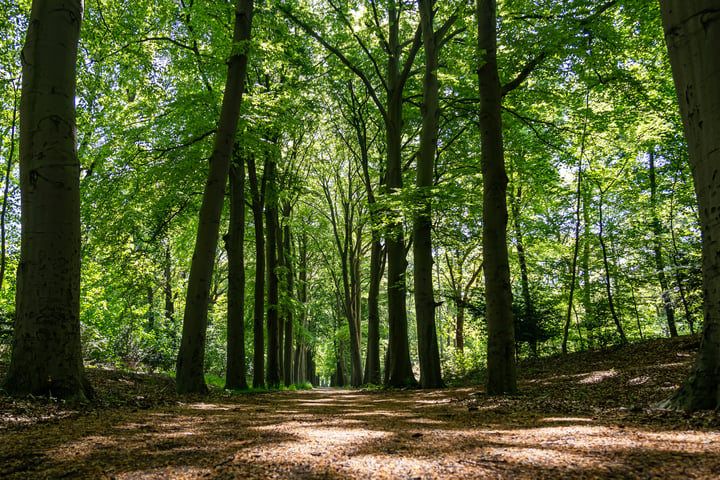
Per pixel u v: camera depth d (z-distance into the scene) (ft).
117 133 42.52
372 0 52.60
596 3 36.06
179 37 42.88
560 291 65.46
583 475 7.13
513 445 9.95
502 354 28.12
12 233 55.93
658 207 57.57
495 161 29.50
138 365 58.18
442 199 43.14
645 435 10.44
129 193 46.11
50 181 19.83
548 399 23.31
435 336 43.96
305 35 57.26
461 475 7.32
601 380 30.63
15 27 39.40
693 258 47.24
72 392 19.04
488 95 30.12
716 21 14.60
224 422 15.12
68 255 19.98
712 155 14.51
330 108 70.54
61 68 20.59
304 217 95.35
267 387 55.36
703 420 12.10
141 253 52.31
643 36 42.42
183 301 89.56
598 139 55.21
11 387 18.30
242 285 45.37
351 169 86.63
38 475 7.75
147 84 46.91
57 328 19.20
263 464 8.30
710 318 14.71
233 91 32.76
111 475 7.68
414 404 26.08
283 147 63.98
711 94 14.56
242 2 33.78
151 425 13.96
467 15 40.04
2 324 40.01
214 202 31.63
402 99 52.54
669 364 31.09
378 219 45.98
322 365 169.68
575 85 49.52
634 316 66.54
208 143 42.06
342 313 135.54
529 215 67.62
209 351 82.64
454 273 88.99
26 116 20.10
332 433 12.29
